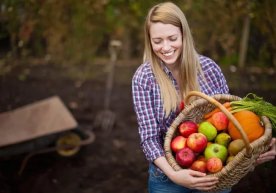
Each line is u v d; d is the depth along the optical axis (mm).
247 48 5316
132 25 6266
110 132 4789
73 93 5793
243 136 1641
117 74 6383
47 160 4082
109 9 6027
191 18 4805
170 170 1807
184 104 1935
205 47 5246
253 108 1914
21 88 5758
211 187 1748
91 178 3828
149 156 1912
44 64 6613
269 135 1781
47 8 5535
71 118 3846
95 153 4297
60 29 6008
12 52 5965
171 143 1888
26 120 4016
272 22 4008
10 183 3672
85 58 6652
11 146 3635
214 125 1900
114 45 5121
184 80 2041
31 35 6086
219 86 2105
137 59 6809
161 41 1907
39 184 3666
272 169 2822
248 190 2779
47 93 5707
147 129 1956
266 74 4945
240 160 1667
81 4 5883
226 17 4715
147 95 1978
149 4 5211
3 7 5090
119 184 3721
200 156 1858
